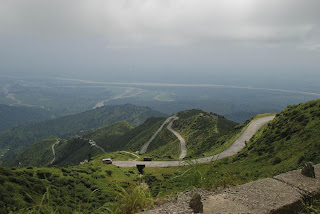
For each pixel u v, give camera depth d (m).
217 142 76.56
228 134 78.56
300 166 21.59
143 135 171.38
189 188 5.13
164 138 136.25
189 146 98.62
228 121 131.12
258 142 48.97
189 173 5.32
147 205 4.40
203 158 46.66
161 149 116.81
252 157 41.78
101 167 54.91
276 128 49.41
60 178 35.38
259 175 21.53
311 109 45.47
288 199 4.29
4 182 26.98
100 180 41.12
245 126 71.56
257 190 4.71
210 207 4.03
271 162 33.25
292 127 42.91
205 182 5.23
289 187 4.83
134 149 145.88
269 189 4.75
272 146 41.12
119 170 54.56
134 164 66.00
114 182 5.02
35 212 3.84
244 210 3.91
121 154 90.00
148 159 69.38
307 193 4.61
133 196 4.46
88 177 40.84
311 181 5.09
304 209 4.21
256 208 3.98
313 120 40.12
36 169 38.09
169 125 165.00
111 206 4.39
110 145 199.75
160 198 4.69
